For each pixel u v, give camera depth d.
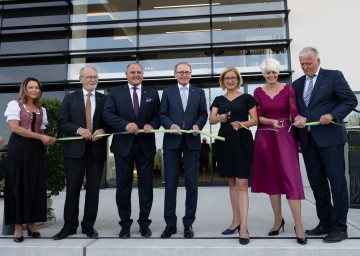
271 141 2.86
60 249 2.54
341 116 2.61
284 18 7.81
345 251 2.38
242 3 8.05
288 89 2.88
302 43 7.59
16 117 2.80
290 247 2.43
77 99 3.03
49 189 3.55
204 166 7.25
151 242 2.64
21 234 2.76
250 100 2.89
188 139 2.89
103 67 8.06
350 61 7.41
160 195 6.04
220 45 7.83
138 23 8.23
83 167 2.95
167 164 2.93
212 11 8.11
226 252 2.45
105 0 8.46
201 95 3.09
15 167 2.78
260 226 3.22
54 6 8.48
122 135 2.92
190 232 2.79
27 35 8.37
